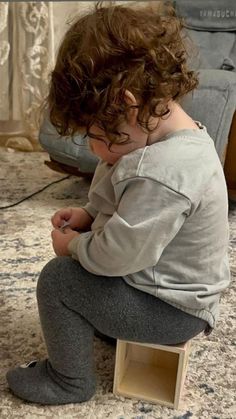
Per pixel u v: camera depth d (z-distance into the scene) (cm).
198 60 163
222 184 87
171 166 80
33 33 197
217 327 114
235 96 147
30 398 93
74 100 80
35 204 166
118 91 78
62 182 183
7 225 151
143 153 81
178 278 87
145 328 88
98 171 95
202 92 146
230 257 140
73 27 84
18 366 100
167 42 82
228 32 190
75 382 92
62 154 160
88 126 82
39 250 139
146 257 82
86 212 105
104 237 82
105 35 79
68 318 88
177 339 90
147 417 91
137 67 78
